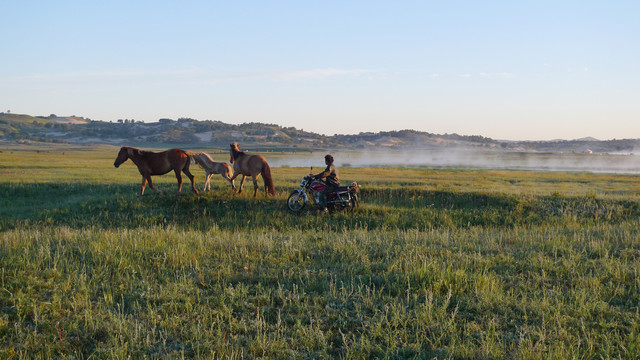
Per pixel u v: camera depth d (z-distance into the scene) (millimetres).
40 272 6832
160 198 16875
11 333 4852
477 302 5832
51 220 14703
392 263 7707
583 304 5625
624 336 4820
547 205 16891
